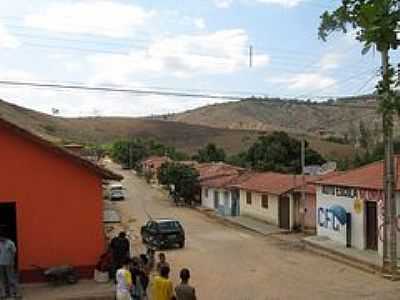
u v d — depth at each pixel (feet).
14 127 59.57
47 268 60.18
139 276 51.34
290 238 123.13
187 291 39.86
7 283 53.26
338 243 105.60
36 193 60.70
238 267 89.81
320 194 115.65
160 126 577.84
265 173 176.76
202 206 209.36
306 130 489.26
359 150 297.74
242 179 179.52
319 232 116.67
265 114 611.06
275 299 66.64
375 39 23.30
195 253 106.01
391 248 79.71
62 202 61.26
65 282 58.85
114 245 60.59
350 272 82.89
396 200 86.79
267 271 85.51
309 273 83.05
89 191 61.93
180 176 210.79
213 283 77.30
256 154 224.74
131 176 353.51
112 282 59.72
